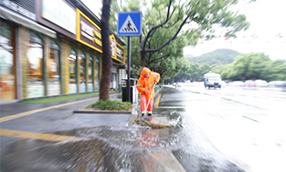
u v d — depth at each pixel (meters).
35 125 3.58
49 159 2.07
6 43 6.32
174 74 37.31
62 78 9.84
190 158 2.17
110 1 5.43
